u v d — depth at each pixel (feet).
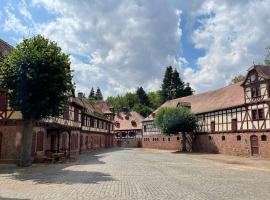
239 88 159.84
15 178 55.83
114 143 265.75
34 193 40.19
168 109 173.68
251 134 129.18
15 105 73.61
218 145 155.02
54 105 74.33
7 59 74.64
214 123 159.84
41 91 72.59
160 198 37.06
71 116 132.57
